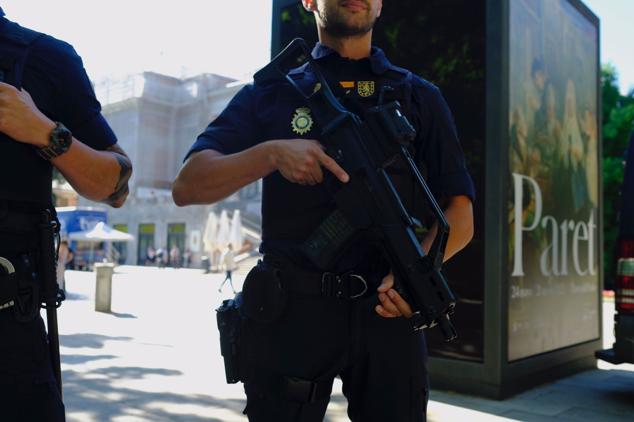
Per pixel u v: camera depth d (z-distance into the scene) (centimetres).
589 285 658
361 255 180
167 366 597
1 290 147
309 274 178
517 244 507
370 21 188
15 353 150
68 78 172
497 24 493
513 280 500
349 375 183
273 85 194
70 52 175
